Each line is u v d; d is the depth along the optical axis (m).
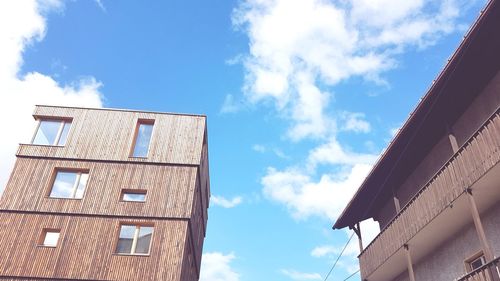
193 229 26.03
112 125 27.09
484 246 11.74
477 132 12.52
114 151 26.02
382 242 18.03
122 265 22.16
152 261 22.38
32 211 23.52
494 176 12.17
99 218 23.61
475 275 11.70
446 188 13.88
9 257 21.98
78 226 23.23
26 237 22.67
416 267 18.09
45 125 26.83
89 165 25.41
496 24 12.42
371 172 18.66
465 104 15.55
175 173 25.67
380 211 22.64
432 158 17.89
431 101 15.02
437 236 15.79
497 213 13.54
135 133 27.11
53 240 22.92
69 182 24.94
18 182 24.45
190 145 26.89
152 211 24.06
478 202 13.59
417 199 15.62
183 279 23.39
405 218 16.34
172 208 24.28
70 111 27.33
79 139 26.28
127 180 25.08
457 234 15.48
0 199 23.72
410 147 17.64
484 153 12.16
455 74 14.02
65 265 21.97
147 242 23.22
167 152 26.39
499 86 14.09
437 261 16.56
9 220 23.14
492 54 13.50
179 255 22.67
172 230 23.52
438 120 16.14
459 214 14.30
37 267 21.81
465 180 12.91
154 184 25.05
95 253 22.41
